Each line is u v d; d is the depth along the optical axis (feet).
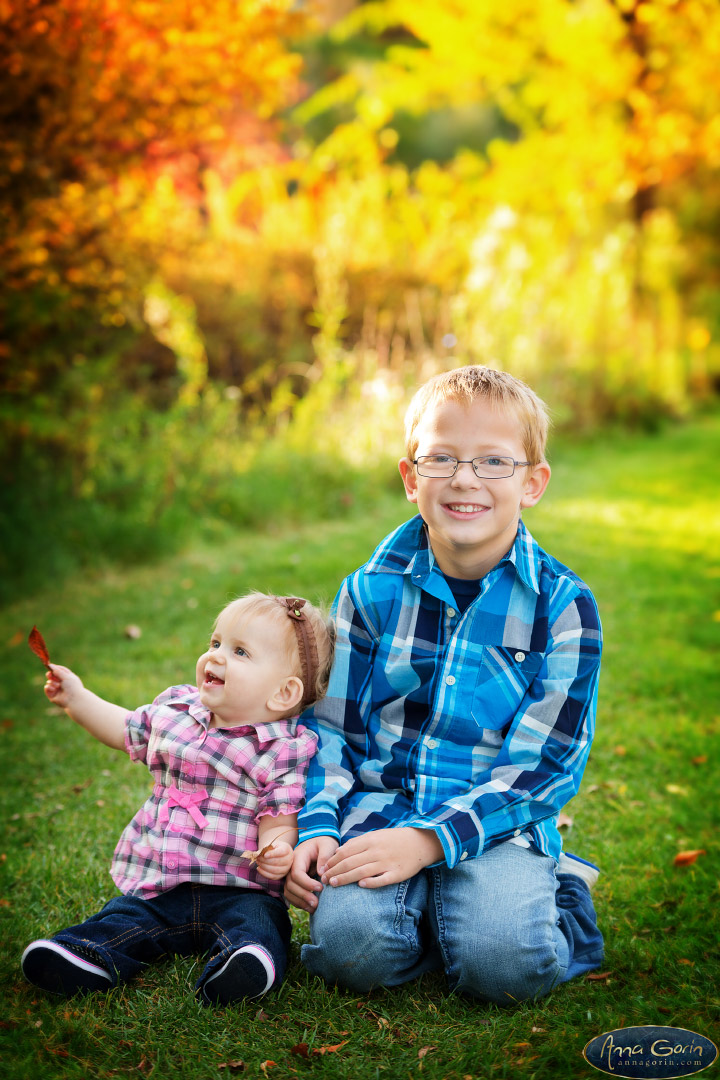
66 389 19.06
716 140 46.75
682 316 48.85
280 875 6.08
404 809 6.34
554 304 33.53
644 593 16.01
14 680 12.55
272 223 31.12
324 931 5.92
